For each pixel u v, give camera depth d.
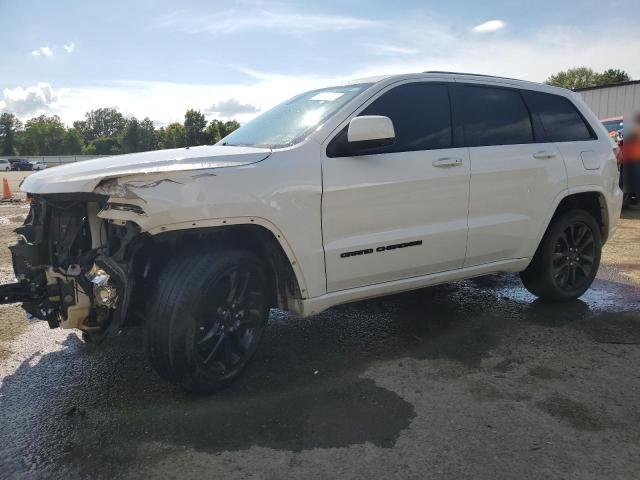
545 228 4.50
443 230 3.86
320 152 3.37
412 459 2.53
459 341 4.00
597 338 4.02
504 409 2.98
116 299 2.89
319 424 2.85
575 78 71.75
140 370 3.54
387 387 3.27
